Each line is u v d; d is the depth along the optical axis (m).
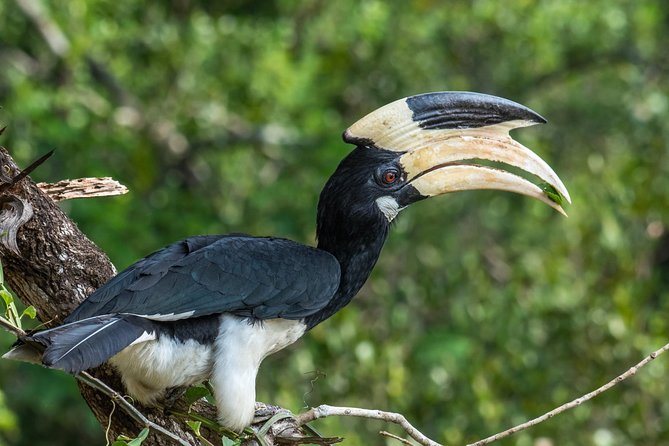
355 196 7.52
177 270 6.67
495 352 13.08
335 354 12.31
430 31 15.89
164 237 14.35
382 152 7.57
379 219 7.56
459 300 13.26
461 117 7.55
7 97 15.08
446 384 12.49
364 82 16.16
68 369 5.70
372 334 12.84
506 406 12.46
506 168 14.19
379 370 12.23
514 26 15.97
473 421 12.25
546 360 12.83
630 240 13.95
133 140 15.17
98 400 6.81
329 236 7.59
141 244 13.70
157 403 6.80
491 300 13.20
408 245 13.83
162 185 15.89
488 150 7.48
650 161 14.40
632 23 16.56
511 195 14.50
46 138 14.62
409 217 13.88
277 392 12.30
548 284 13.13
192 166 16.09
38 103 14.30
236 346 6.79
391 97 16.09
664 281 15.87
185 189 15.98
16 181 6.41
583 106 16.17
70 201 13.41
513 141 7.50
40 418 14.80
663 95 15.99
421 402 12.37
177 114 15.92
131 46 15.98
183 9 17.03
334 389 12.18
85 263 6.80
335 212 7.55
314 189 14.50
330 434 11.66
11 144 14.49
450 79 16.14
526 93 16.38
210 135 15.86
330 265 7.34
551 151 15.95
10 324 6.02
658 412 12.72
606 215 13.33
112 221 13.39
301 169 14.80
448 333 12.83
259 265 6.98
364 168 7.55
